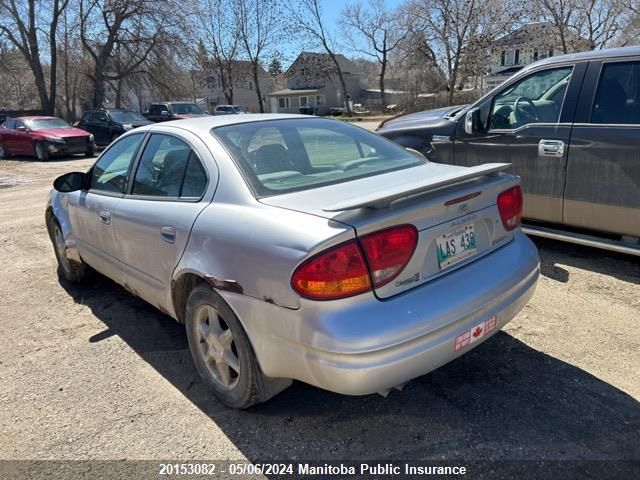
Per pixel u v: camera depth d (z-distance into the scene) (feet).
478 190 8.36
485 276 8.23
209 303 8.62
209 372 9.22
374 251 7.00
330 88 215.51
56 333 12.35
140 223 10.30
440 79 157.58
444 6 139.03
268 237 7.41
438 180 7.66
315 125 11.23
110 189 12.16
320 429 8.38
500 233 9.05
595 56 13.98
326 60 184.75
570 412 8.42
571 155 14.19
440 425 8.29
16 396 9.73
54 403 9.45
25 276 16.53
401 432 8.19
